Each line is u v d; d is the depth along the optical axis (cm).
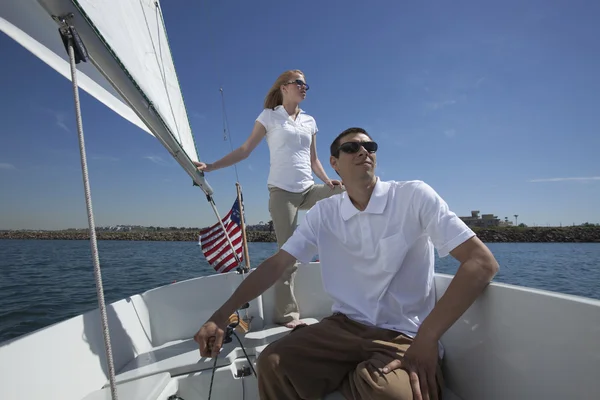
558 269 1766
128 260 1839
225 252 289
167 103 209
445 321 122
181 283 244
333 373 140
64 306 753
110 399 142
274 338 218
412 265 153
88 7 113
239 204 299
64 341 151
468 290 123
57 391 139
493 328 133
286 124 259
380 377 117
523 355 119
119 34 139
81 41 99
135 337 204
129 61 147
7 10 102
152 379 161
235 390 176
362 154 154
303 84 261
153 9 196
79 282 1082
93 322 173
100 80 160
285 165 257
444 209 142
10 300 816
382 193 154
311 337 145
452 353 157
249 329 235
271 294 257
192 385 174
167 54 216
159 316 229
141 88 141
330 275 166
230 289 254
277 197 257
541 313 113
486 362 136
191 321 239
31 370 130
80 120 96
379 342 137
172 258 1967
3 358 121
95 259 96
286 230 256
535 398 114
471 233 133
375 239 152
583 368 99
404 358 124
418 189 148
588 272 1633
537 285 1299
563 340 106
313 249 171
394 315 150
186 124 251
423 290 154
